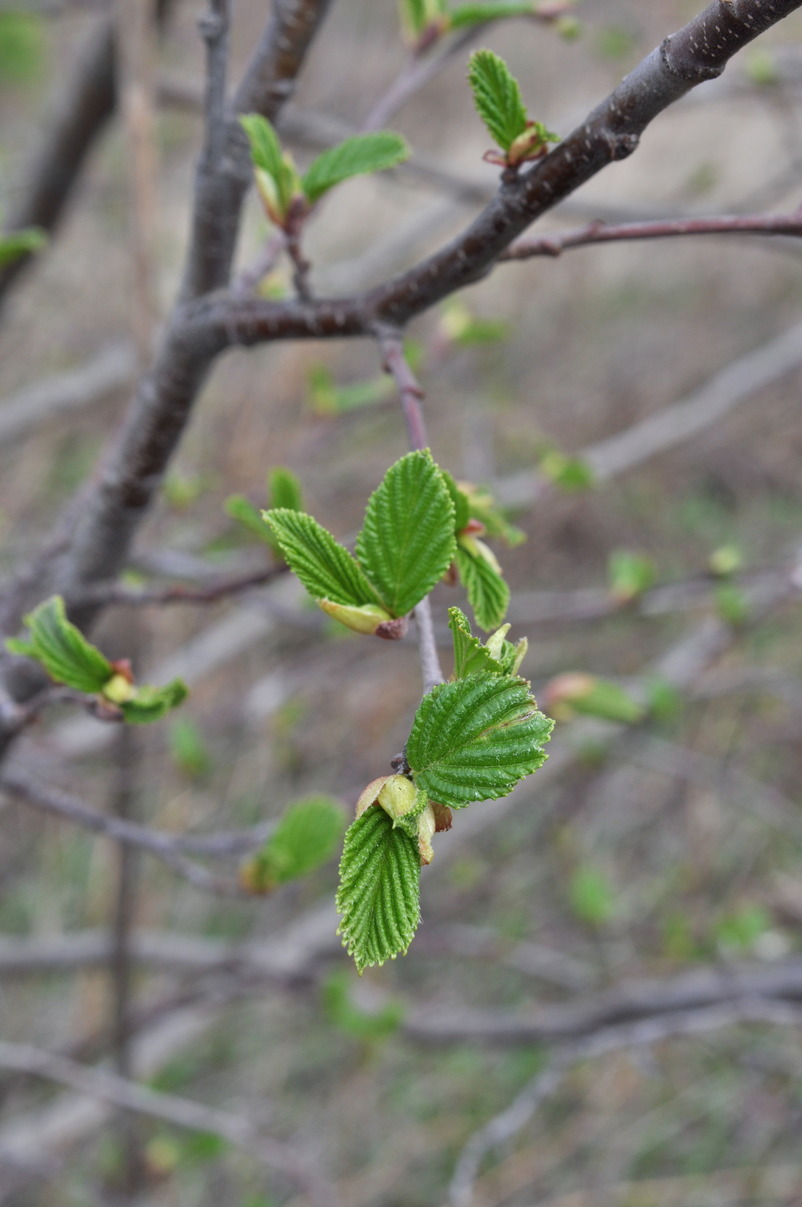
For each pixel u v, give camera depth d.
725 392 5.04
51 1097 4.58
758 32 0.81
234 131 1.39
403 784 0.71
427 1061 4.94
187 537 3.72
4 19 4.91
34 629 1.19
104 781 3.56
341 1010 3.21
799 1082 4.72
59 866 4.99
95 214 6.34
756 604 3.45
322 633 2.63
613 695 2.14
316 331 1.25
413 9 1.79
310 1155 4.57
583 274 7.30
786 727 5.32
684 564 6.40
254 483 4.30
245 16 6.95
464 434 5.49
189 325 1.38
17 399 4.71
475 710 0.70
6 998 4.91
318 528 0.86
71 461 5.48
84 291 6.14
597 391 6.89
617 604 2.58
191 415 1.54
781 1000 3.51
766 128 7.53
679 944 3.86
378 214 7.06
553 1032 3.61
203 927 4.95
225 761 4.59
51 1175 3.62
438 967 5.28
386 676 5.05
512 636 3.48
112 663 1.21
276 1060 4.96
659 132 7.56
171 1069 4.80
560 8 1.76
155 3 2.87
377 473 5.23
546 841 5.06
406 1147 4.63
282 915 4.82
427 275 1.12
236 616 4.40
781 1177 4.44
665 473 6.62
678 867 5.16
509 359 6.94
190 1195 4.43
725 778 4.60
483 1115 4.75
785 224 1.04
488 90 0.96
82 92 2.76
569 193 0.98
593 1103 4.68
